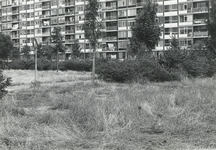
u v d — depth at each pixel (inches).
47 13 3284.9
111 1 2659.9
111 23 2682.1
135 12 2527.1
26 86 810.8
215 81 687.1
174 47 1008.9
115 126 255.3
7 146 199.5
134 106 335.0
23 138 218.1
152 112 313.9
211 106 346.9
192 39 2208.4
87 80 1055.0
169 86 693.3
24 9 3499.0
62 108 369.7
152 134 236.8
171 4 2292.1
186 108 321.7
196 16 2218.3
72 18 3029.0
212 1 1494.8
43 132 229.9
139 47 1011.9
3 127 237.1
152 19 1034.7
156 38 1026.1
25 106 399.9
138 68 857.5
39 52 2554.1
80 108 320.2
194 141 215.3
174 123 261.4
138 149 196.9
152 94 454.9
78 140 213.8
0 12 3784.5
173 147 200.2
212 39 1409.9
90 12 864.9
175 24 2279.8
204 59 1032.2
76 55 2571.4
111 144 204.4
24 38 3501.5
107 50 2655.0
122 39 2593.5
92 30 878.4
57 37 1754.4
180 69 909.2
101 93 564.1
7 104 354.9
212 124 267.4
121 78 865.5
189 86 649.6
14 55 2989.7
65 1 3088.1
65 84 850.1
